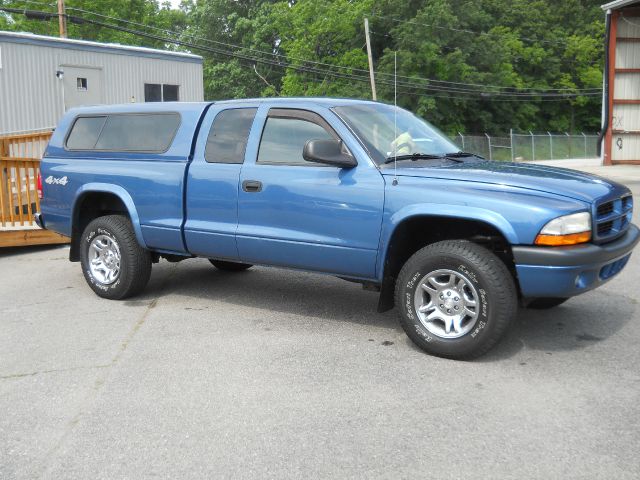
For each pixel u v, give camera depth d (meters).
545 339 5.14
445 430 3.63
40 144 13.07
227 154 5.90
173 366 4.73
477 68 50.03
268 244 5.59
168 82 22.44
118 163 6.57
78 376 4.59
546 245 4.38
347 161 5.11
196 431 3.70
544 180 4.73
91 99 19.97
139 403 4.10
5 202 10.30
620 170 23.53
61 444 3.60
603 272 4.75
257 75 54.53
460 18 47.81
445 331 4.75
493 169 5.09
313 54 47.50
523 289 4.48
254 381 4.41
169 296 6.80
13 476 3.29
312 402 4.05
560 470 3.19
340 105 5.53
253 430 3.70
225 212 5.84
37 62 18.39
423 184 4.85
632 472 3.15
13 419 3.93
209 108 6.18
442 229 5.18
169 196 6.17
